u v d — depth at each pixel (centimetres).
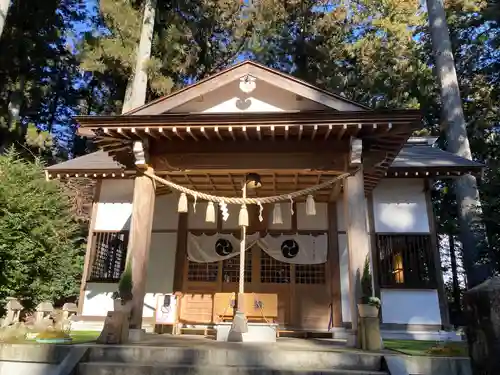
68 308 875
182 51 1560
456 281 2123
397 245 989
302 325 974
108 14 1413
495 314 209
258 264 1028
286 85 747
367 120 657
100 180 1102
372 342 571
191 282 1022
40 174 920
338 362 518
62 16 1908
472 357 221
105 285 1026
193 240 1036
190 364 522
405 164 980
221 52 1909
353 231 668
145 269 697
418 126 666
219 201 732
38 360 545
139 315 670
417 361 498
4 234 748
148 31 1432
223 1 1691
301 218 1039
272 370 498
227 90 791
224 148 745
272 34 1889
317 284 1006
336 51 1880
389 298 952
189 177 894
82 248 1350
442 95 1399
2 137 1650
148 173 736
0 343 562
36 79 1827
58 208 907
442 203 1930
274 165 730
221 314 852
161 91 1442
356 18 1942
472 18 1680
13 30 1596
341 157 724
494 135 1739
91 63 1438
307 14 1864
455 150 1314
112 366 514
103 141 746
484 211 1062
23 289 824
